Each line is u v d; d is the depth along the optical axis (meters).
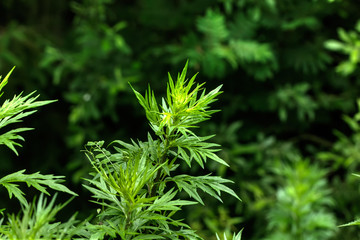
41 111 5.02
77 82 4.54
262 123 4.94
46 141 5.10
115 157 0.95
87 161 4.48
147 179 0.87
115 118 4.49
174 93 0.94
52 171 5.00
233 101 4.71
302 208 3.36
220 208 3.88
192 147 0.96
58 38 5.21
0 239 0.80
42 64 4.38
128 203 0.88
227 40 4.59
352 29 4.83
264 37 4.69
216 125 4.84
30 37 4.88
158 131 0.95
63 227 0.77
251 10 4.50
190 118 0.97
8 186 0.89
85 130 4.52
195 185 0.94
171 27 4.79
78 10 4.57
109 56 4.67
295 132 5.07
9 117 0.92
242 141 4.96
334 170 4.65
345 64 4.18
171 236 0.90
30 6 5.30
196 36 4.51
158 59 4.77
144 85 4.64
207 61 4.23
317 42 4.65
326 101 4.66
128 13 5.07
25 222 0.75
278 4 4.48
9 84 4.66
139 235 0.87
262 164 4.52
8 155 4.88
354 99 4.71
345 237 4.04
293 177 3.62
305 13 4.44
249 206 4.33
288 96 4.45
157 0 4.78
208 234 3.92
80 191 4.62
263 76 4.46
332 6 4.45
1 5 5.34
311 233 3.43
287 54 4.66
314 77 4.80
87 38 4.44
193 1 4.89
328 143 4.75
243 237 4.42
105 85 4.43
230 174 4.49
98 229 0.83
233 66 4.25
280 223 3.39
